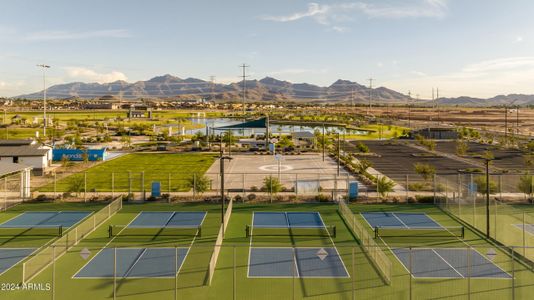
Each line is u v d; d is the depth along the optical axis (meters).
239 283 25.05
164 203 45.81
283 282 25.17
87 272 26.75
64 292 23.84
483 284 24.72
